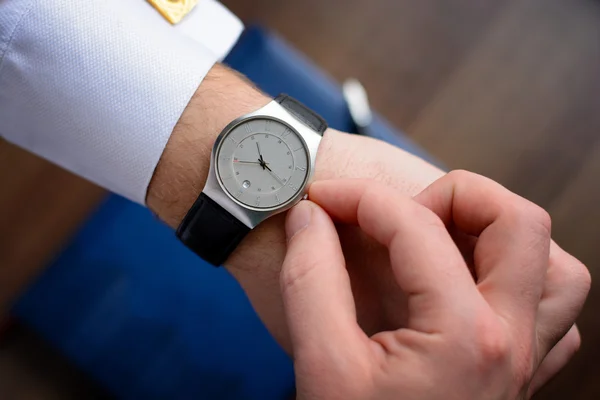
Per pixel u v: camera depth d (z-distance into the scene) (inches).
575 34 19.4
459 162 19.1
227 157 9.8
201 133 9.9
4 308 18.2
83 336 14.3
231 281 14.4
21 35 9.4
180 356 14.3
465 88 19.3
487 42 19.4
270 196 9.8
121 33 9.7
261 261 10.2
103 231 14.5
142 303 14.3
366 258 10.0
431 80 19.3
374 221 8.8
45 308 14.3
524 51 19.4
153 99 9.7
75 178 18.7
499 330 8.2
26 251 18.5
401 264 8.5
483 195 9.2
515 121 19.2
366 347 8.5
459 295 8.3
